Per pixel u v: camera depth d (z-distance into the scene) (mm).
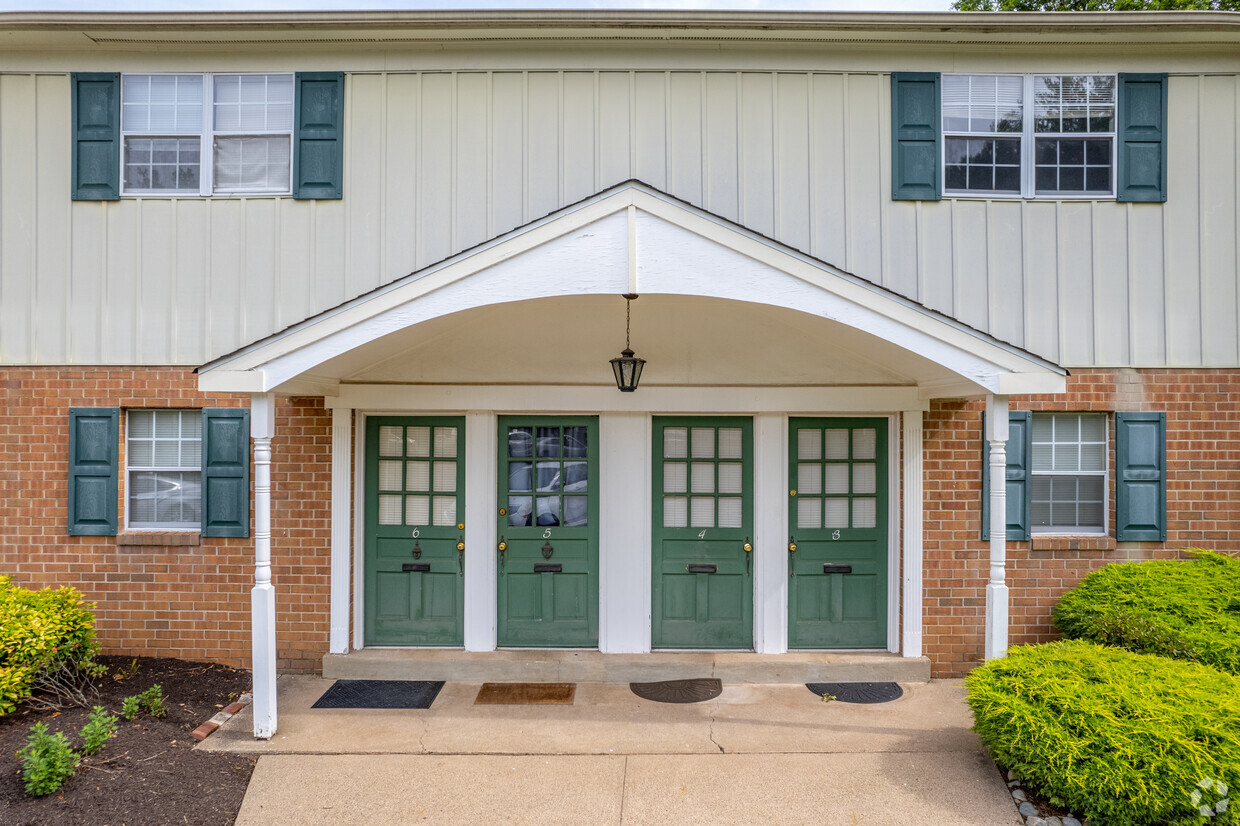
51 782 4062
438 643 6461
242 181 6504
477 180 6363
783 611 6410
